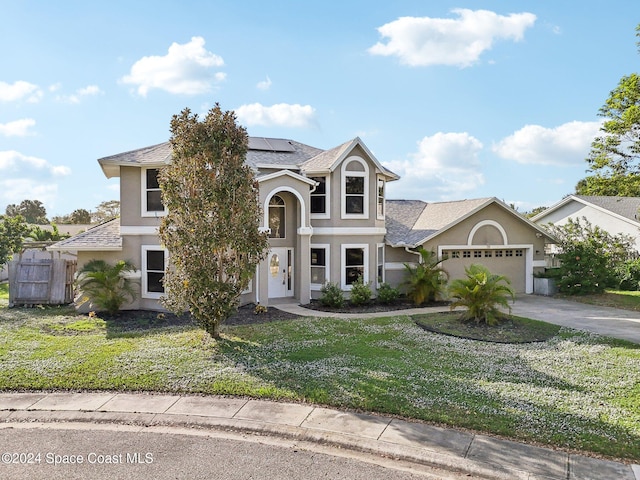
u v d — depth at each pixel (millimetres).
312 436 6547
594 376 9203
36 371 9281
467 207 21062
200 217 10898
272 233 19188
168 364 9797
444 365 9930
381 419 7086
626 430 6535
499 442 6266
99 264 15945
